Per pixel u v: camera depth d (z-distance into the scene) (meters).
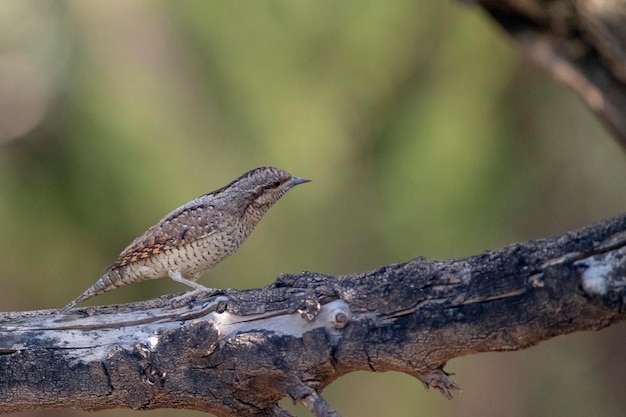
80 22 12.73
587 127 14.84
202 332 6.43
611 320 5.84
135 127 12.18
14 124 13.11
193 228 8.03
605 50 8.68
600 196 15.41
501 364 17.66
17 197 12.77
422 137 12.88
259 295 6.59
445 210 12.97
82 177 12.52
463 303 6.09
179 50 12.79
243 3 12.40
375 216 13.38
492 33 12.97
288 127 12.75
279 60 12.57
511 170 13.61
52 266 13.48
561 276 5.84
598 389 17.17
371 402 14.99
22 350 6.69
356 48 12.73
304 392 6.38
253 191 8.44
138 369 6.57
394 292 6.24
